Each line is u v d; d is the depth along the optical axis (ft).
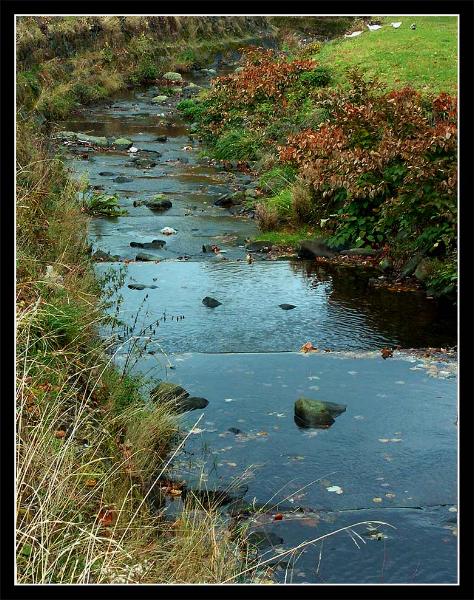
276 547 13.17
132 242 32.19
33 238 22.53
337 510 14.35
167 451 16.12
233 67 94.48
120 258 30.45
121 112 68.18
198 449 16.29
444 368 20.56
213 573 11.62
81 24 79.15
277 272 29.12
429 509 14.39
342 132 34.76
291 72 57.82
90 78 73.82
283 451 16.29
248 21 104.78
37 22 72.38
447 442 16.75
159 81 83.87
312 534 13.60
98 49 80.28
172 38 92.58
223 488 14.79
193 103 68.39
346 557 12.94
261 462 15.84
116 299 25.31
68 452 12.79
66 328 17.35
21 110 40.75
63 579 10.53
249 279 28.22
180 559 11.71
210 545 12.46
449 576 12.44
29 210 23.75
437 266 27.61
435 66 58.49
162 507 14.12
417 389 19.27
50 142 40.70
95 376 16.85
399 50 65.00
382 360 21.09
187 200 40.55
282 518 14.05
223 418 17.63
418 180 28.68
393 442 16.71
